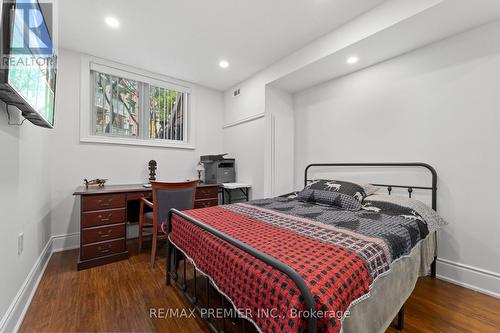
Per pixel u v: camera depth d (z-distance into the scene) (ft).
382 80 7.98
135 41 8.12
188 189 7.90
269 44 8.31
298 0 6.13
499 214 5.71
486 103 5.87
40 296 5.61
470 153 6.13
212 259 3.93
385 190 7.84
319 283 2.54
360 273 3.00
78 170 8.99
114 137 9.89
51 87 5.36
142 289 5.98
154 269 7.17
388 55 7.56
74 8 6.37
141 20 6.94
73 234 8.88
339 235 4.13
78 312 5.02
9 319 4.20
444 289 6.03
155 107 11.15
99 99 9.59
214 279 3.82
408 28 6.08
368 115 8.38
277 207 6.79
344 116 9.14
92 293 5.77
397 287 3.97
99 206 7.48
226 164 11.89
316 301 2.33
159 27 7.30
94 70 9.30
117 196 7.84
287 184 11.03
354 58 7.76
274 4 6.28
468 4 5.16
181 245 5.29
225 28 7.36
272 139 10.54
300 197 7.87
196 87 12.30
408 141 7.32
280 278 2.68
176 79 11.50
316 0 6.12
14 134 4.61
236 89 12.21
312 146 10.42
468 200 6.17
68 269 7.09
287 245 3.63
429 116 6.86
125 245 7.97
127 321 4.75
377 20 6.27
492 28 5.79
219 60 9.52
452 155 6.43
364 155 8.48
